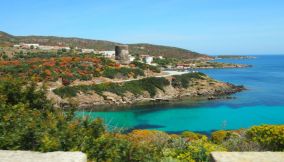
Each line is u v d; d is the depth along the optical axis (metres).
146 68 91.25
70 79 71.06
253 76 132.62
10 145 7.38
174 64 170.38
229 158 4.96
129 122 50.09
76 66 80.00
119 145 9.11
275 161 4.84
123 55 98.56
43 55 104.38
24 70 69.38
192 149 12.36
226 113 55.50
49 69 73.19
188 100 71.19
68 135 8.27
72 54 109.94
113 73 79.75
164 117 53.78
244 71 165.75
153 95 74.06
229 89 83.25
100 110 60.31
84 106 63.50
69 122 9.52
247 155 5.09
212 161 5.07
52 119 8.98
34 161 5.84
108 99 67.38
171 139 15.15
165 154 11.73
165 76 82.81
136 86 74.50
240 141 14.41
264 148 13.80
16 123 8.05
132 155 9.17
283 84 100.00
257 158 4.97
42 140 7.25
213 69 181.25
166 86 78.81
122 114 56.69
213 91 80.25
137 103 68.44
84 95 66.06
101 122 10.08
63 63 80.25
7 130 7.87
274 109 57.94
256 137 14.56
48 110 10.44
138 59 146.00
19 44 160.88
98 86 69.62
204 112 57.09
